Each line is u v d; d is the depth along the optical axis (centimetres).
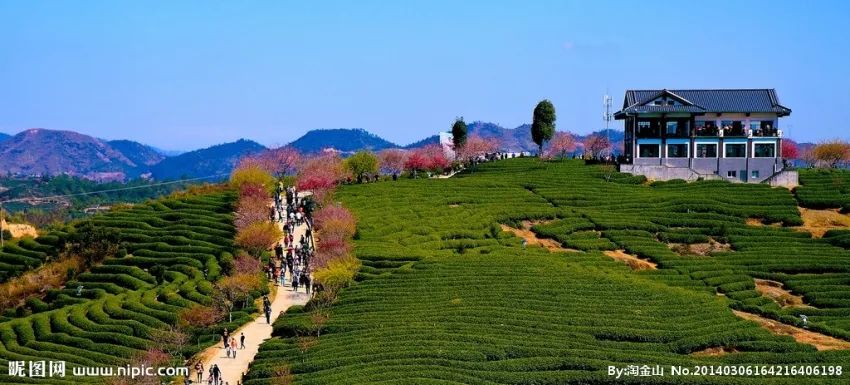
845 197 15988
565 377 8419
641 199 15812
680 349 9369
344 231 13312
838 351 9281
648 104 17888
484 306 10400
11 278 13762
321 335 9931
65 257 13875
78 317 11012
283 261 12775
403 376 8306
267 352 9456
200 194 17088
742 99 18250
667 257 13350
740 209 15388
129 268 13225
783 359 9088
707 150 18150
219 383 8838
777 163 18012
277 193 16375
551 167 19025
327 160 19900
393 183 17562
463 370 8488
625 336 9569
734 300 11700
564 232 14362
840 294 11956
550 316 10038
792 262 13150
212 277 12419
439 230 14150
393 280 11550
